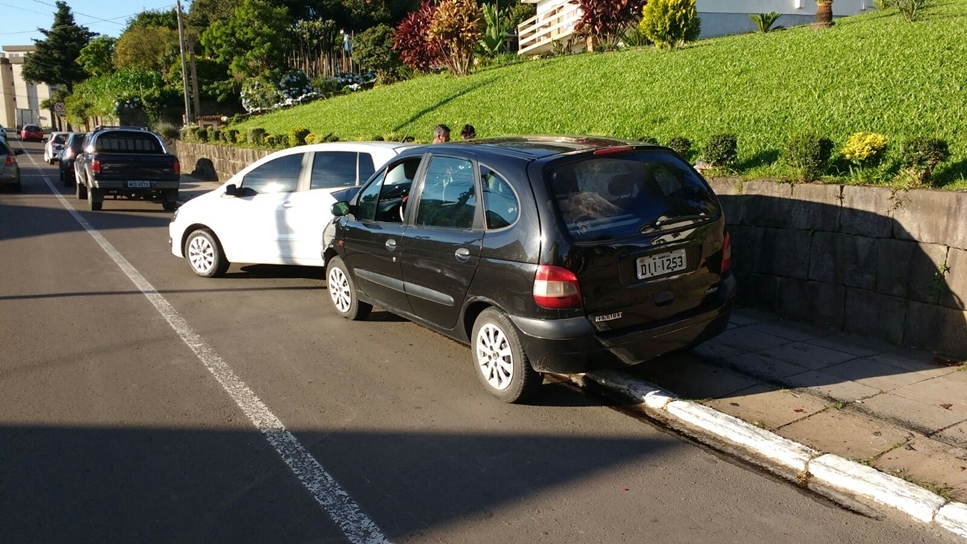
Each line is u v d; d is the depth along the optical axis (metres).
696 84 11.36
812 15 19.72
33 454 4.36
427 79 22.34
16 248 11.15
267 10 37.69
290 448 4.43
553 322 4.53
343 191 8.11
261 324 7.05
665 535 3.47
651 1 14.83
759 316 6.71
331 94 30.59
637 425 4.72
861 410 4.64
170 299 8.03
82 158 16.86
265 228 8.55
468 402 5.12
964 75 8.31
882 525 3.53
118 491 3.93
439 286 5.42
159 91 39.44
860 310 6.05
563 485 3.96
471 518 3.64
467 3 20.80
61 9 70.69
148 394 5.29
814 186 6.28
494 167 4.98
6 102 94.06
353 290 6.80
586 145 5.12
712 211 5.07
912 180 5.77
